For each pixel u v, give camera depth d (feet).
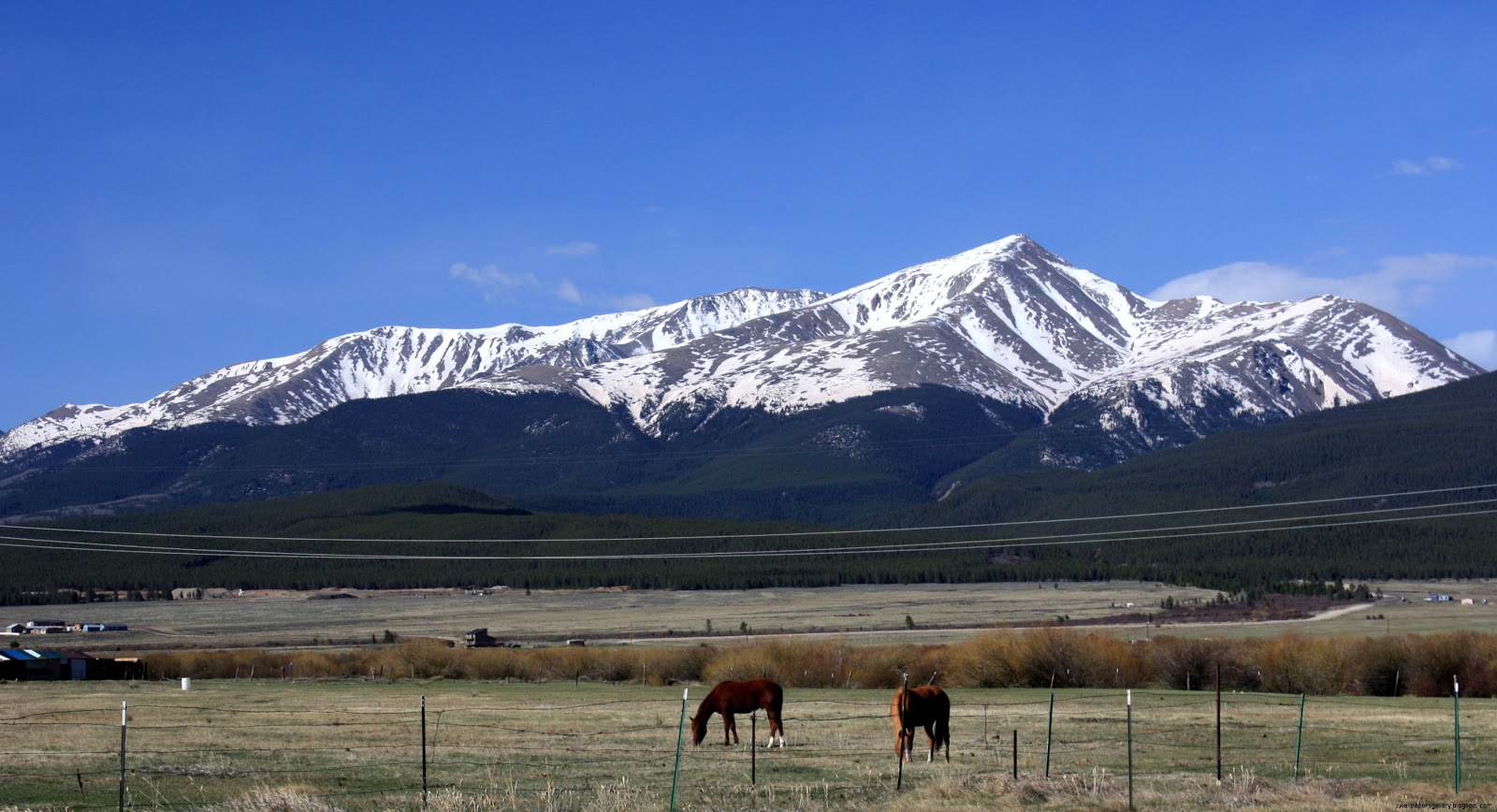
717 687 161.27
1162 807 113.19
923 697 143.23
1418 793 119.65
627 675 343.46
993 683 303.07
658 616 583.99
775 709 159.74
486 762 148.15
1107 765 145.38
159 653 407.23
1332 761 150.30
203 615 606.96
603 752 158.20
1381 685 278.87
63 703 241.76
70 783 132.36
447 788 128.16
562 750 160.25
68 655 352.90
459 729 190.08
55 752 157.69
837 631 489.26
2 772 139.74
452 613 612.29
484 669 354.33
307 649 451.53
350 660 373.61
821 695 274.16
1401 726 190.90
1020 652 301.22
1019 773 133.18
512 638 495.82
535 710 227.81
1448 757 153.28
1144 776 134.51
